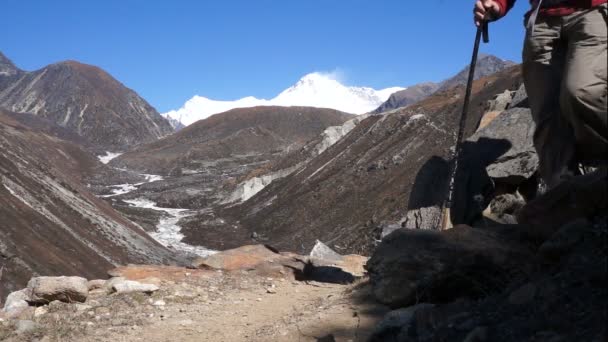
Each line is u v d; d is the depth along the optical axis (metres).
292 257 10.43
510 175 8.25
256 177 115.31
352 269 11.06
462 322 3.89
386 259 5.11
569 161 4.63
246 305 7.30
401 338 4.20
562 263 3.88
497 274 4.54
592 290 3.35
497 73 107.69
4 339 5.81
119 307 7.02
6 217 43.38
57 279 7.09
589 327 3.06
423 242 5.03
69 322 6.37
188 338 5.81
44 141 158.12
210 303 7.45
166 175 166.12
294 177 103.75
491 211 8.23
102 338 5.84
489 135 8.91
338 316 5.66
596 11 4.36
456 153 6.27
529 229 4.65
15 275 34.94
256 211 94.19
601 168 4.27
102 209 70.44
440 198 8.38
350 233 65.62
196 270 9.55
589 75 4.16
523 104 9.91
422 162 75.44
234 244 77.56
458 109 85.88
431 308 4.34
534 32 4.82
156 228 91.00
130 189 143.38
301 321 5.75
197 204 117.44
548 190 4.73
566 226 4.05
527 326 3.37
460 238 4.89
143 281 8.27
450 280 4.70
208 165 169.25
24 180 58.19
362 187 79.06
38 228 46.69
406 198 65.00
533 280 3.94
